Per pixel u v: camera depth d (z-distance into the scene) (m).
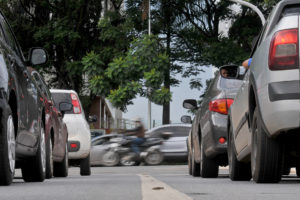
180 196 8.42
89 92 69.88
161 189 9.85
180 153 54.09
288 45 11.95
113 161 54.38
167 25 71.38
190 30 70.69
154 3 70.44
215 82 20.38
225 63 65.06
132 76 64.69
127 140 53.94
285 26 12.12
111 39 67.75
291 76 11.83
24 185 12.90
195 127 23.08
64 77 69.75
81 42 69.31
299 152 12.74
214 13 69.69
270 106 11.88
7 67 13.03
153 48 64.56
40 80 19.42
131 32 69.44
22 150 14.66
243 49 66.38
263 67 12.38
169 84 69.25
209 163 20.14
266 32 13.03
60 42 67.75
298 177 21.88
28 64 15.86
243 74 16.41
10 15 69.06
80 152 27.28
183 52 71.06
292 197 8.70
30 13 69.62
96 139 54.88
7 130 12.37
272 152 12.42
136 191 9.88
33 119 15.66
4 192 10.35
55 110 21.59
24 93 14.57
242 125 14.61
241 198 8.54
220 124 19.11
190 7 69.94
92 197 8.84
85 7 68.88
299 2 12.46
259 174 12.73
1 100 12.16
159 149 53.72
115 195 9.11
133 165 55.22
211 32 69.94
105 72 64.62
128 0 70.06
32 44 69.44
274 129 11.93
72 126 27.33
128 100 64.31
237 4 68.25
